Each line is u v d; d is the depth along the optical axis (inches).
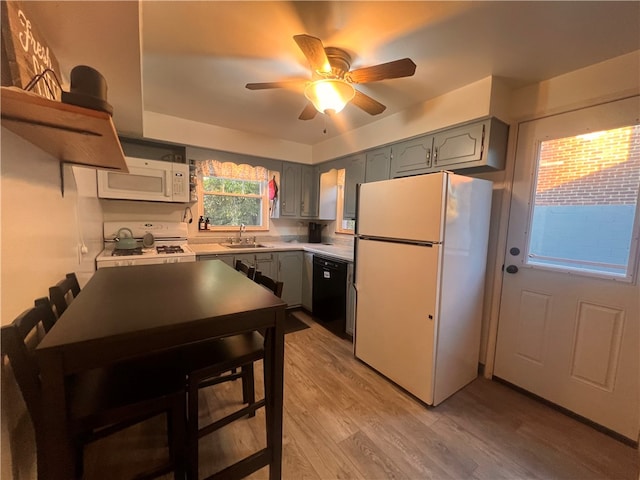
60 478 29.2
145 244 115.8
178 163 116.0
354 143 126.9
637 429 63.1
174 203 128.4
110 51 49.3
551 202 77.2
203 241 139.6
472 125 82.2
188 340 35.4
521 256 83.1
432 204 71.5
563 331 74.8
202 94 91.9
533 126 79.8
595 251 69.7
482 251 84.7
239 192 150.9
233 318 38.3
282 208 150.3
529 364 81.4
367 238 92.7
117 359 31.0
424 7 51.6
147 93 91.6
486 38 60.3
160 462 55.4
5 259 30.3
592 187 69.7
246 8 52.7
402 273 80.1
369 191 91.0
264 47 65.2
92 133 33.0
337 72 65.7
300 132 133.3
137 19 40.6
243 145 133.3
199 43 63.7
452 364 79.2
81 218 73.1
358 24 56.8
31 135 33.6
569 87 72.5
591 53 64.2
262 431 64.2
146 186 108.7
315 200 157.9
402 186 79.4
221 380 67.6
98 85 27.9
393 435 64.8
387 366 85.8
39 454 29.4
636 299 63.5
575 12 51.6
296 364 95.2
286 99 95.4
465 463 57.8
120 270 67.2
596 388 69.1
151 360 46.3
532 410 75.0
